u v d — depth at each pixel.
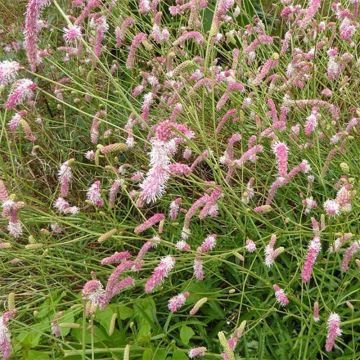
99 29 0.55
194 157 0.59
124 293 0.49
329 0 0.68
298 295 0.47
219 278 0.48
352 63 0.61
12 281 0.52
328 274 0.46
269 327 0.45
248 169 0.52
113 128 0.61
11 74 0.42
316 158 0.52
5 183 0.54
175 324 0.46
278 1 0.78
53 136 0.62
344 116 0.58
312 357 0.42
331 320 0.38
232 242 0.51
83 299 0.37
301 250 0.46
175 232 0.51
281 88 0.55
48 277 0.49
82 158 0.63
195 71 0.56
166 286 0.47
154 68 0.59
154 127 0.49
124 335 0.44
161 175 0.36
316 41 0.55
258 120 0.49
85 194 0.61
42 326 0.44
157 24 0.57
